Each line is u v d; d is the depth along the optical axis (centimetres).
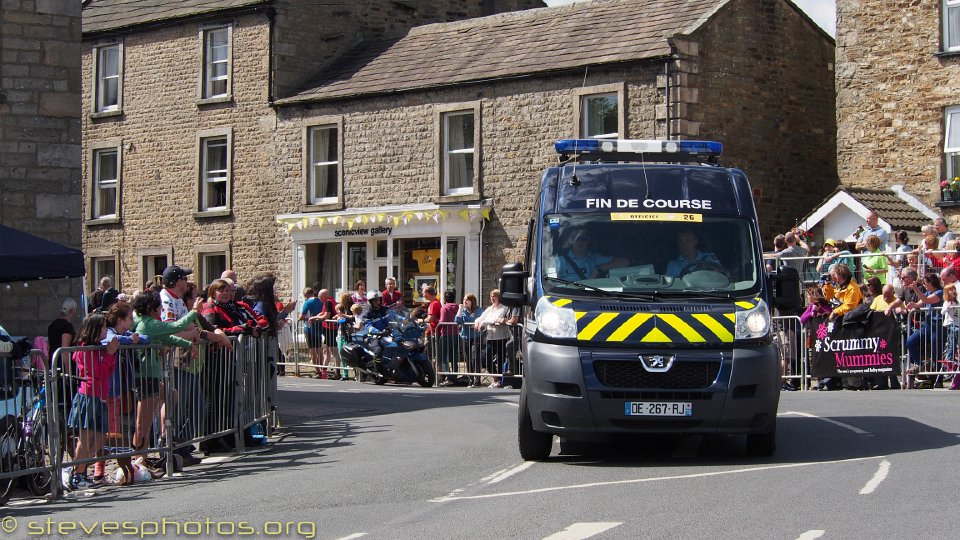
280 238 3316
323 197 3269
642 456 1232
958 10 2636
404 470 1170
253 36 3359
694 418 1118
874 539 784
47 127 1945
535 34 3061
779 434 1341
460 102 2997
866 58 2750
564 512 911
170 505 1023
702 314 1148
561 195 1262
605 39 2880
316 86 3294
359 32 3478
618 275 1200
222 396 1355
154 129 3559
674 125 2691
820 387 1992
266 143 3341
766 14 2911
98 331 1198
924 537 786
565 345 1140
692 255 1211
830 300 2105
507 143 2923
